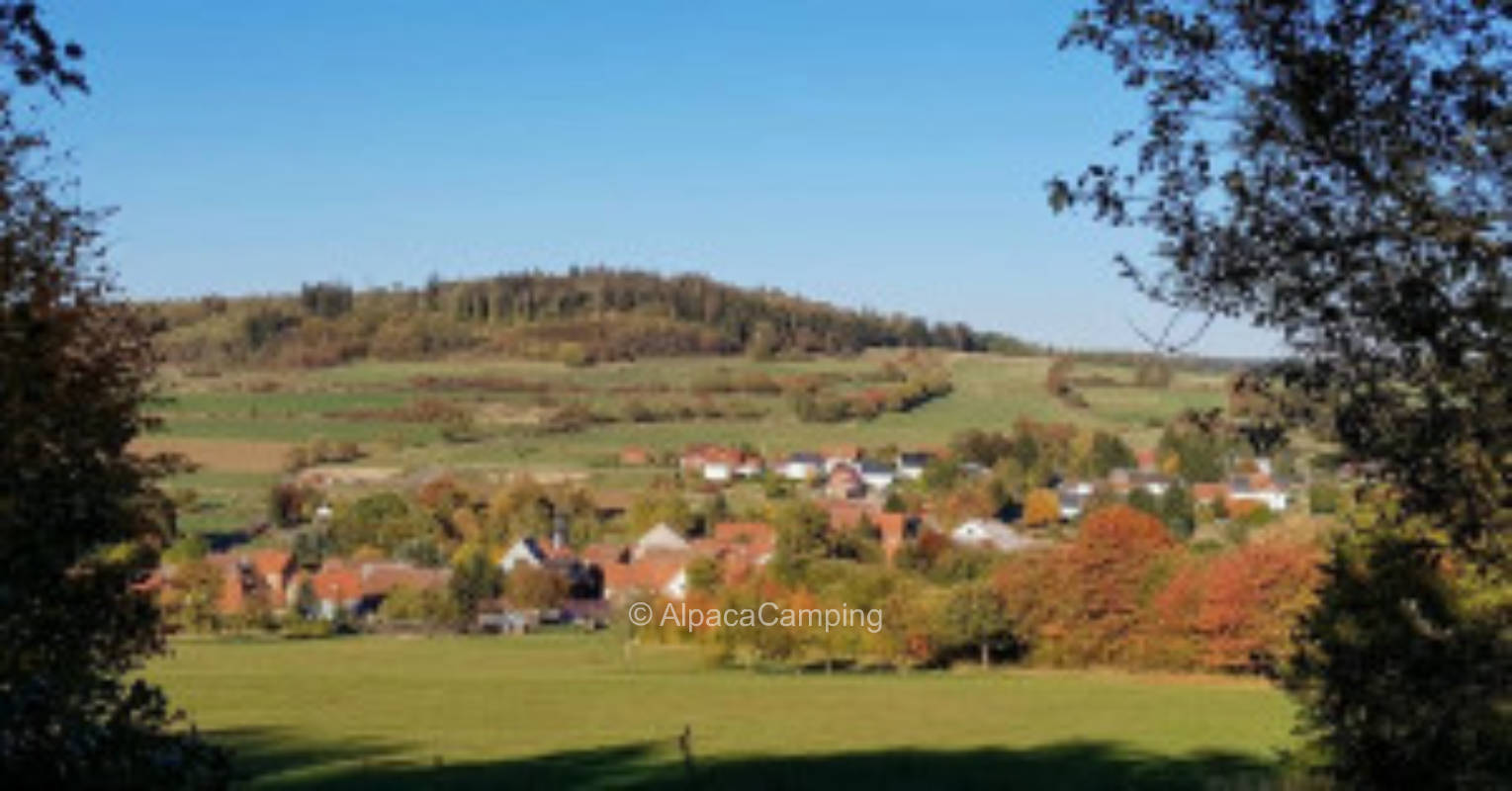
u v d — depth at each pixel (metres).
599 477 176.88
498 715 66.94
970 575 109.81
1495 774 20.31
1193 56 9.00
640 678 84.56
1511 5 8.13
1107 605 88.75
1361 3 8.47
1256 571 80.50
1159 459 185.38
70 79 9.14
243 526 147.75
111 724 12.16
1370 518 18.75
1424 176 8.55
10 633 11.66
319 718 65.44
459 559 139.12
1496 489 8.89
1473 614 19.83
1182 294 9.31
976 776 43.47
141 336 14.05
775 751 52.53
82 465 12.61
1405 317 8.47
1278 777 26.59
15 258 12.71
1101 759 49.06
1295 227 8.93
